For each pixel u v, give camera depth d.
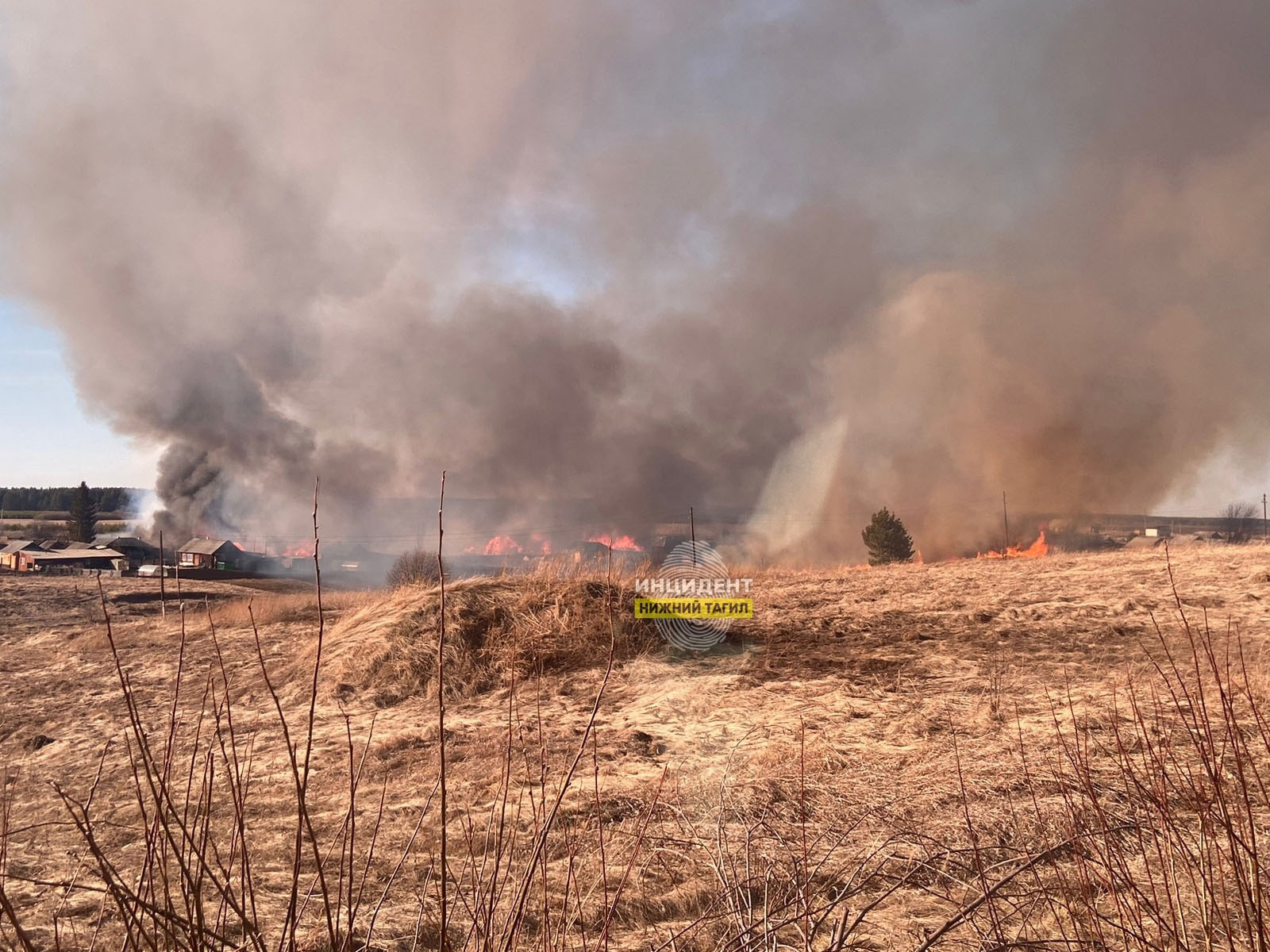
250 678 11.39
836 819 4.54
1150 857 3.22
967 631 11.42
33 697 11.59
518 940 3.23
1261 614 11.00
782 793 5.12
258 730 8.48
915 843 3.97
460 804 5.46
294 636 14.49
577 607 11.26
